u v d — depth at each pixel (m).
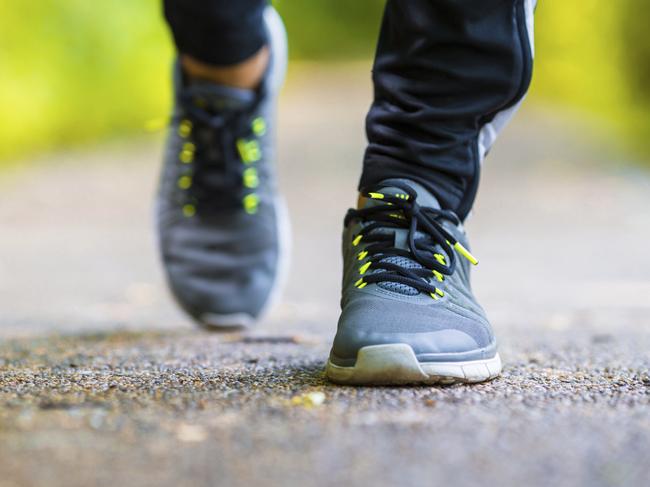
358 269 1.53
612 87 11.71
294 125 12.02
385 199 1.52
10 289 3.51
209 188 2.30
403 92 1.52
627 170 7.96
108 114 10.33
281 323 2.61
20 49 8.52
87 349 1.96
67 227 5.54
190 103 2.26
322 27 22.81
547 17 13.81
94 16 9.82
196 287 2.33
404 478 0.97
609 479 0.98
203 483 0.96
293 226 5.61
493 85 1.49
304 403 1.30
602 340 2.18
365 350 1.40
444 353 1.43
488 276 3.81
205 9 2.04
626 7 11.22
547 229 5.39
